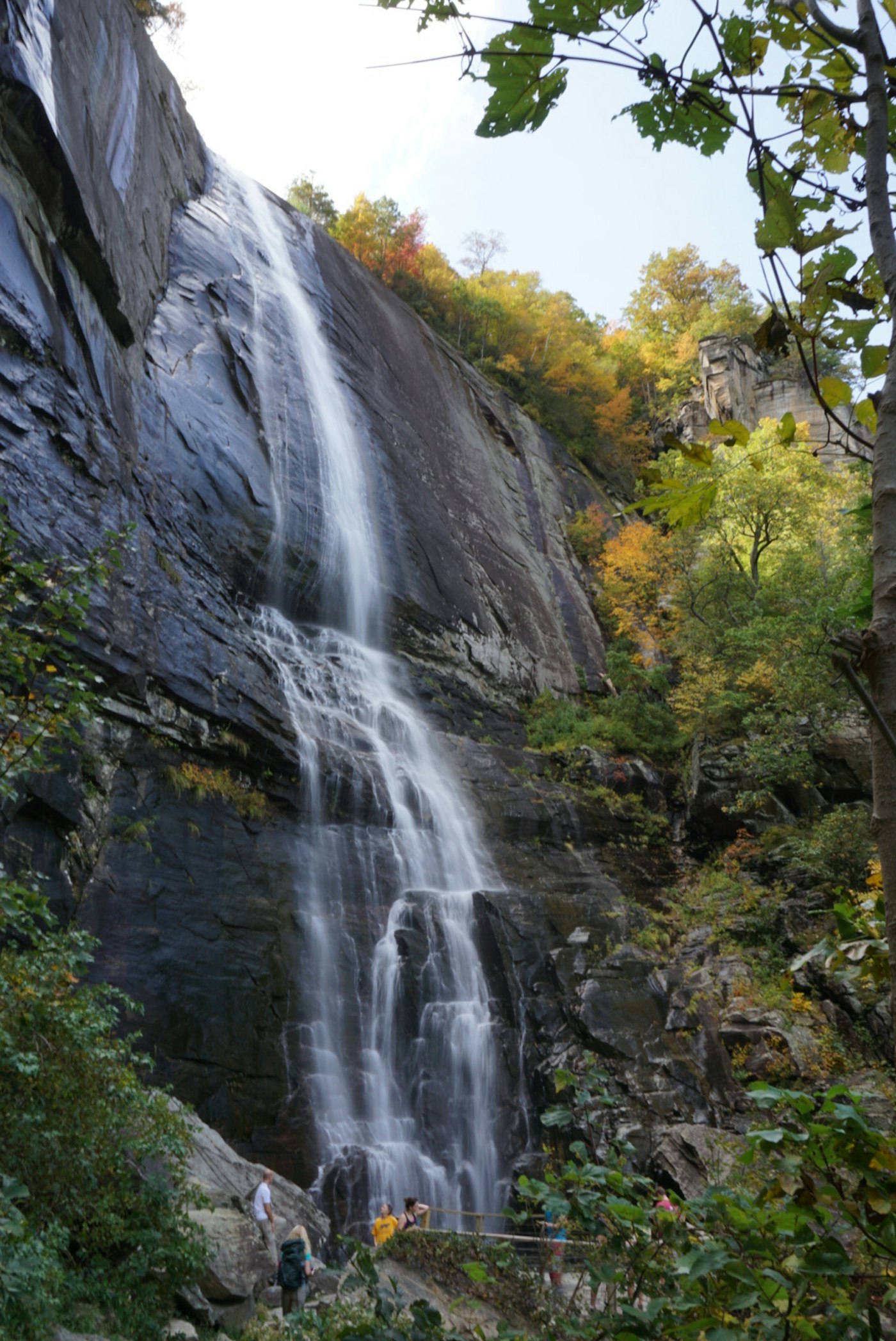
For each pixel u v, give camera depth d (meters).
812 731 31.42
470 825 27.70
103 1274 8.41
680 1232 3.60
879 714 2.03
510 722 36.69
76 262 21.88
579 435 62.22
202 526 25.88
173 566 22.38
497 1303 7.54
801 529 39.53
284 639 28.62
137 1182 9.37
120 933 17.16
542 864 28.47
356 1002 20.81
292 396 33.22
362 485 35.03
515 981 23.28
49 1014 9.27
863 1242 2.88
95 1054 9.31
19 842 15.70
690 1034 22.91
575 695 42.19
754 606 37.84
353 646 31.48
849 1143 2.75
